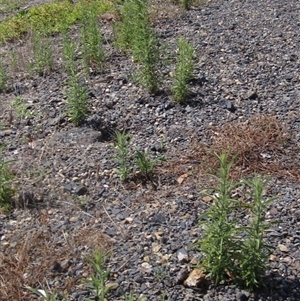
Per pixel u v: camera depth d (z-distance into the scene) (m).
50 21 3.00
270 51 2.35
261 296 1.21
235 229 1.22
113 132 1.88
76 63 2.37
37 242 1.40
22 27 2.96
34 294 1.25
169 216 1.47
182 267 1.29
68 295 1.24
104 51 2.46
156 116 1.94
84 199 1.56
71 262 1.33
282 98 2.01
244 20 2.67
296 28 2.56
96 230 1.43
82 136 1.85
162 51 2.32
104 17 2.86
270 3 2.88
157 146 1.76
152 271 1.29
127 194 1.57
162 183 1.61
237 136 1.79
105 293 1.21
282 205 1.48
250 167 1.64
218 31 2.56
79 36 2.70
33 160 1.74
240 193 1.53
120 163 1.68
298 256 1.31
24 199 1.55
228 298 1.21
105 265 1.31
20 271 1.32
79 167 1.69
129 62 2.34
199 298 1.22
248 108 1.96
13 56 2.43
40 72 2.34
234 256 1.21
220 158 1.33
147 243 1.38
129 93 2.08
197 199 1.53
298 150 1.72
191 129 1.85
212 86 2.10
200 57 2.32
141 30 2.10
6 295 1.25
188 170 1.65
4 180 1.56
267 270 1.27
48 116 1.98
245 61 2.28
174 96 2.01
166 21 2.71
